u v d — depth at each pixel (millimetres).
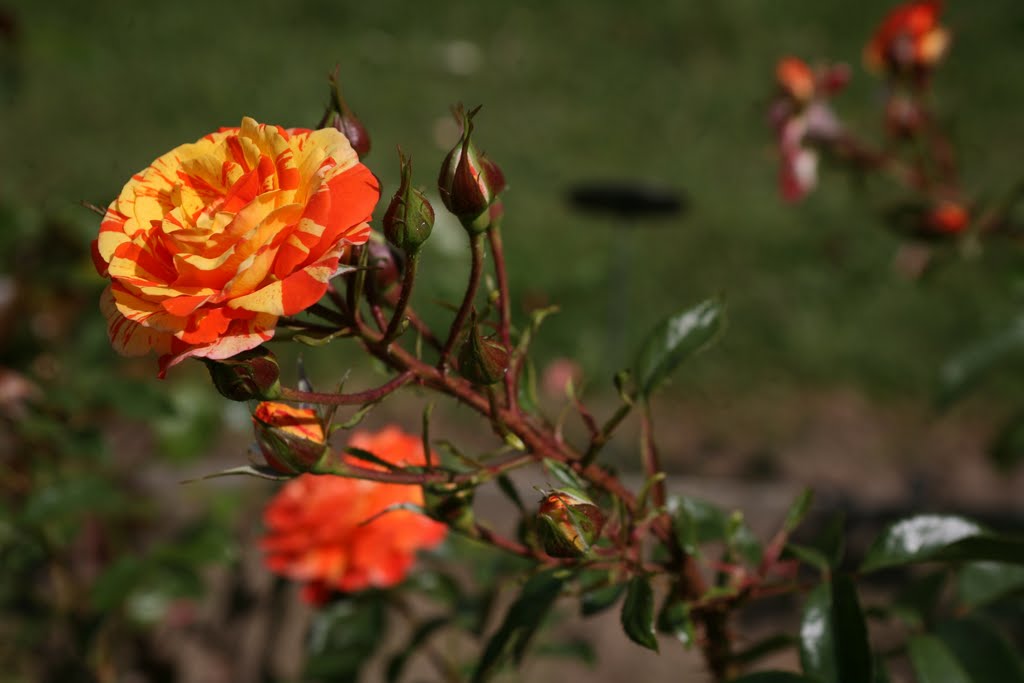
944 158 1062
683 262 2389
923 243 1022
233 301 509
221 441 1572
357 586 787
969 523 623
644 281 2297
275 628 1274
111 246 529
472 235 547
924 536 622
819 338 2082
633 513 601
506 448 601
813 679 595
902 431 1820
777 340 2084
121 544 1193
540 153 3119
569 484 585
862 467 1710
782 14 4199
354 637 833
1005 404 1873
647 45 4074
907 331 2102
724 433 1820
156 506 1217
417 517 788
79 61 1314
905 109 1047
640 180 2904
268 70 3715
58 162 2852
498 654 608
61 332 1096
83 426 960
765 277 2322
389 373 590
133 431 1310
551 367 1975
